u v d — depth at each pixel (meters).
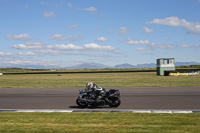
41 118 7.50
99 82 27.08
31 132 5.70
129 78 34.91
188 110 9.20
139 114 8.13
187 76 36.88
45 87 21.17
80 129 5.95
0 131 5.81
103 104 9.95
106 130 5.81
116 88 19.12
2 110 9.49
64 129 5.97
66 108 10.11
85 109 9.75
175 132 5.55
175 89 17.75
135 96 13.95
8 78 41.25
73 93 16.19
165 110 9.24
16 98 13.80
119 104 10.15
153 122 6.73
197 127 6.06
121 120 7.07
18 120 7.19
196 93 15.06
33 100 12.86
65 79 35.31
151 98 13.00
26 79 36.91
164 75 40.56
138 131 5.67
